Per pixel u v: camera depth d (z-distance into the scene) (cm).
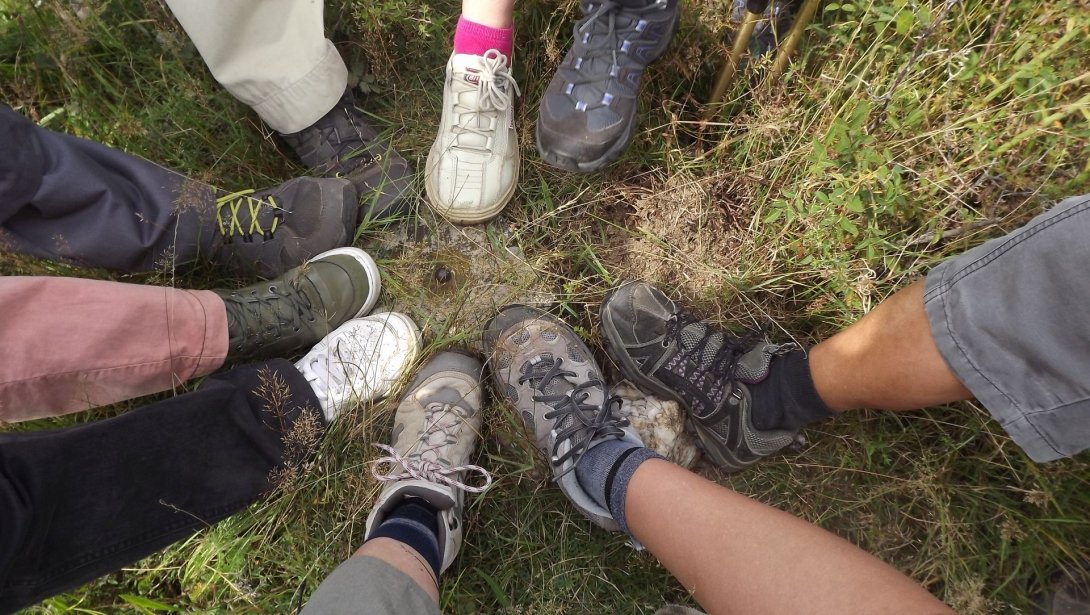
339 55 144
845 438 144
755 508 95
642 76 148
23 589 92
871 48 126
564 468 127
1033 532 133
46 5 140
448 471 130
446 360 150
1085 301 77
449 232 157
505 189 150
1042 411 87
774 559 86
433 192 150
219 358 127
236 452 121
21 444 91
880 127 131
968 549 138
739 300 149
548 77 155
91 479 100
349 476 138
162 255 129
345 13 152
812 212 131
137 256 126
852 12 131
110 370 110
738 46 133
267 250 144
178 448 112
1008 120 118
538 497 144
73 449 98
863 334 109
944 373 95
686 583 96
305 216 144
